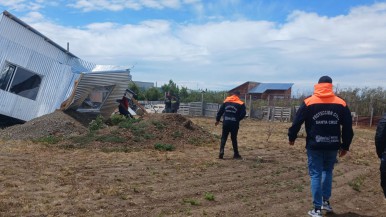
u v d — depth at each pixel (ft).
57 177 27.94
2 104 58.90
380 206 23.66
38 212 20.07
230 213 21.08
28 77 61.93
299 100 123.95
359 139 68.44
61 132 49.19
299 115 20.65
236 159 38.96
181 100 155.02
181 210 21.27
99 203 21.97
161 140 46.37
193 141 48.44
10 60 59.11
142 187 25.93
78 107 60.54
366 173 34.24
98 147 42.32
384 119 18.43
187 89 191.31
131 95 80.74
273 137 62.85
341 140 21.85
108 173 30.09
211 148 46.16
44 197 22.76
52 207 20.92
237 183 28.19
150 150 42.63
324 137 20.22
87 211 20.58
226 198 24.02
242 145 50.42
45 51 67.36
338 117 20.26
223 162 36.96
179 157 38.96
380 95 112.98
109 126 52.21
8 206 20.79
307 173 32.89
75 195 23.43
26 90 61.82
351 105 113.80
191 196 24.27
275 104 125.70
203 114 129.90
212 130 72.18
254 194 25.29
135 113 83.71
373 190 27.68
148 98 186.91
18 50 59.98
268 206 22.66
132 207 21.58
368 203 24.23
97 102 63.10
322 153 20.61
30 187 24.93
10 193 23.27
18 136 47.80
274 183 28.68
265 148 48.73
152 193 24.59
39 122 51.42
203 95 145.48
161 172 31.19
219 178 29.68
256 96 194.39
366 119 106.63
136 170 31.76
